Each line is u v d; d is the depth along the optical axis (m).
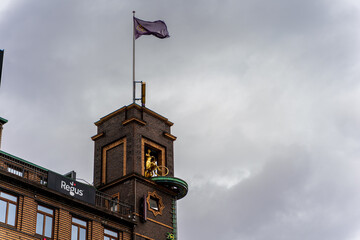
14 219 46.16
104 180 59.62
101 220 52.38
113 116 61.91
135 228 54.88
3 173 45.97
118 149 59.97
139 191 56.97
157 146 61.28
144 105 61.81
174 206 59.69
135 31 65.56
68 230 49.28
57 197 49.31
